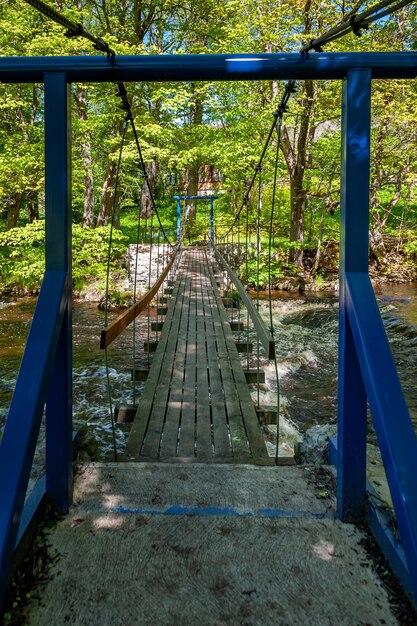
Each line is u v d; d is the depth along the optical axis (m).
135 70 1.44
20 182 10.57
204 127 13.67
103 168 16.19
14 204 14.70
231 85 11.43
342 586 1.23
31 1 1.11
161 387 3.76
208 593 1.20
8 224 14.93
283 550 1.37
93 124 10.99
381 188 14.35
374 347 1.25
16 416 1.16
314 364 6.59
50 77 1.42
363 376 1.26
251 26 10.93
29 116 12.98
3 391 5.63
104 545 1.38
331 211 14.54
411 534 0.99
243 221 16.86
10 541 1.01
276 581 1.25
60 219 1.42
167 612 1.14
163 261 11.92
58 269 1.43
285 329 8.84
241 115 12.41
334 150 13.18
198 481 1.80
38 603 1.17
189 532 1.45
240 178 14.24
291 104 11.16
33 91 11.26
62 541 1.39
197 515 1.54
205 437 2.79
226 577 1.26
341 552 1.36
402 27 11.54
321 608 1.16
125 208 22.66
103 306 11.37
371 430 3.96
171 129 13.45
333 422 4.58
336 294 13.05
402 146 13.59
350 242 1.40
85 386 5.73
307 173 14.95
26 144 10.10
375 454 1.88
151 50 10.56
